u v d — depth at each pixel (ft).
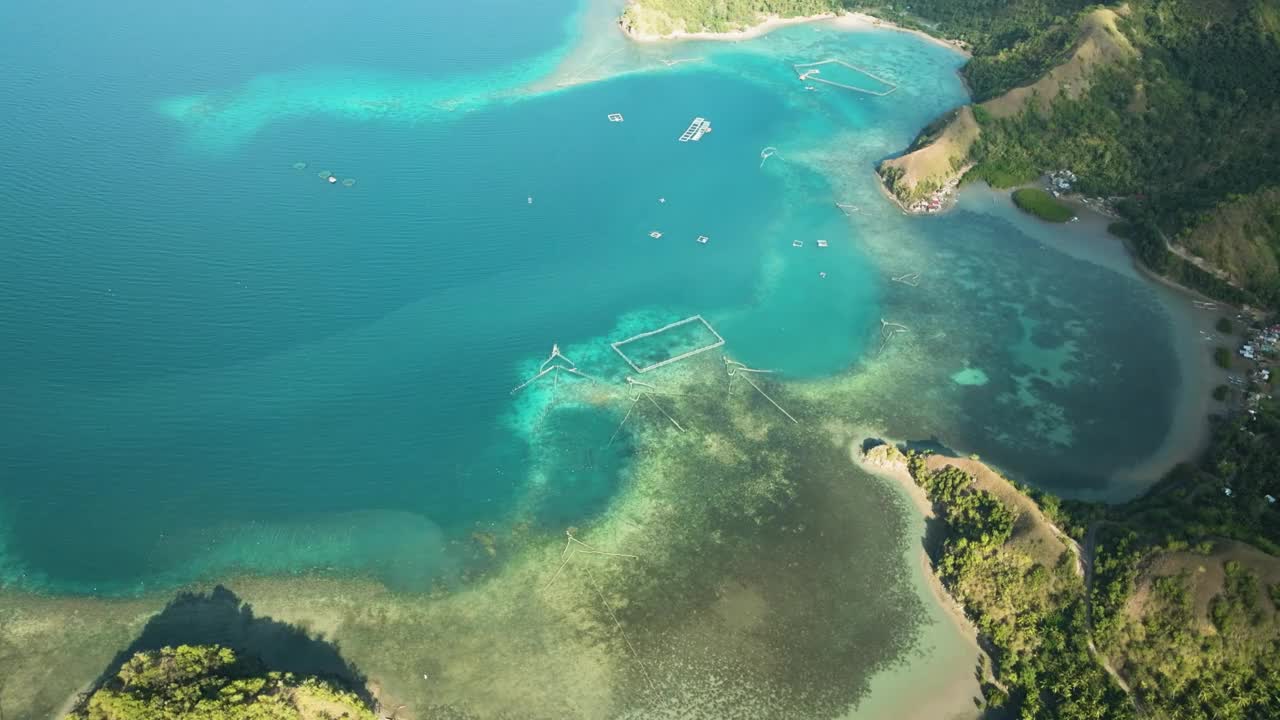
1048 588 393.29
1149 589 377.71
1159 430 495.82
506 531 442.91
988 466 474.90
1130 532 402.93
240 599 408.87
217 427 494.18
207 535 437.99
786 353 556.10
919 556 430.20
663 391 526.57
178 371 527.40
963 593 404.98
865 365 546.67
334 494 460.96
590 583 416.26
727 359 549.13
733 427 502.79
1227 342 557.74
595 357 552.00
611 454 485.97
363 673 376.27
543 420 507.71
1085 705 352.08
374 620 399.24
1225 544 382.01
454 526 445.37
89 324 556.10
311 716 345.10
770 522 446.60
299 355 544.21
